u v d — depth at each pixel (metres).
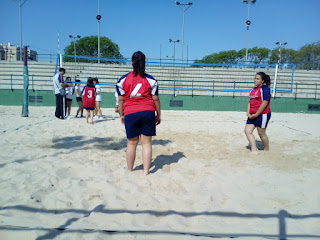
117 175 3.46
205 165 3.99
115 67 20.55
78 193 2.84
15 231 2.01
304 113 17.19
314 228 2.20
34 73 19.44
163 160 4.23
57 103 9.35
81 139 5.75
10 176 3.21
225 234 2.07
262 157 4.51
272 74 20.33
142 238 2.00
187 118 11.68
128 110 3.33
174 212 2.46
